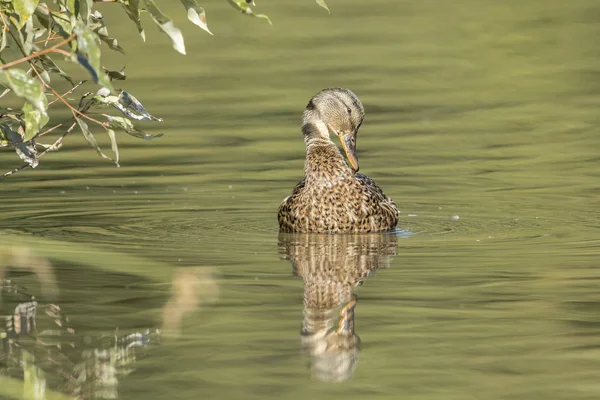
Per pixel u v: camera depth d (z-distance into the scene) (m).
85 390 7.62
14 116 10.80
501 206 15.55
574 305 9.94
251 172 18.20
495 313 9.69
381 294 10.45
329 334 9.04
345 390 7.67
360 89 26.30
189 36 35.38
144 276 11.21
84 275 11.21
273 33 35.22
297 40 33.84
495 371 8.06
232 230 14.14
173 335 9.00
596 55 30.53
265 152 19.84
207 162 18.97
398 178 17.72
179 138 21.12
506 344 8.73
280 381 7.88
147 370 8.10
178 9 39.66
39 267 11.62
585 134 21.33
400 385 7.78
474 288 10.66
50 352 8.52
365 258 12.28
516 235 13.55
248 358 8.39
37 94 8.41
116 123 10.31
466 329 9.17
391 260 12.15
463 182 17.38
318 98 15.10
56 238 13.38
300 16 38.19
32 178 17.56
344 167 14.41
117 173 18.02
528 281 10.91
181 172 18.14
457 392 7.62
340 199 14.14
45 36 25.55
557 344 8.73
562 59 30.11
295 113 23.56
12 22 9.70
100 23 10.27
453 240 13.33
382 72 28.55
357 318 9.55
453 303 10.06
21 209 15.28
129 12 9.84
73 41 8.68
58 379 7.89
